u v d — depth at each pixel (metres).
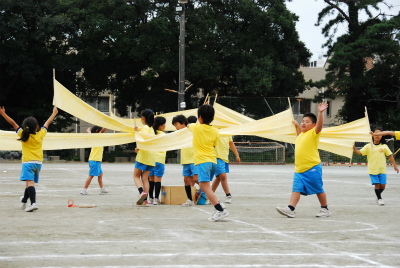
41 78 40.81
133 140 10.82
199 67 36.62
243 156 36.72
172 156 40.22
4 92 40.28
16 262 5.21
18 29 35.72
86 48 38.91
